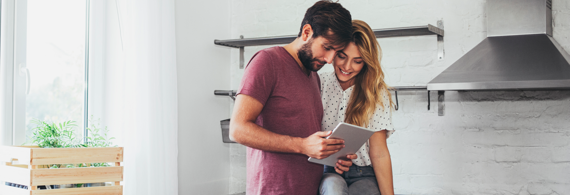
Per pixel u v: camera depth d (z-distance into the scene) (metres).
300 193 1.26
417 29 2.24
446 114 2.46
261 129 1.16
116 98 2.06
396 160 2.54
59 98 1.90
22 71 1.73
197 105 2.60
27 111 1.77
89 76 2.01
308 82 1.32
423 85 2.48
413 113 2.52
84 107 2.02
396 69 2.55
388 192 1.54
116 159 1.61
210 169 2.71
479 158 2.39
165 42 2.14
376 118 1.58
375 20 2.62
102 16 2.05
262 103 1.19
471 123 2.41
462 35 2.43
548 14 2.22
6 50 1.69
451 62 2.44
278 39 2.48
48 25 1.87
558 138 2.26
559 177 2.25
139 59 1.98
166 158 2.10
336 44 1.25
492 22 2.29
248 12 2.92
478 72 2.02
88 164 1.66
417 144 2.51
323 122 1.63
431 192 2.47
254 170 1.29
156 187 2.03
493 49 2.17
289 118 1.25
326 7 1.25
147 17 2.03
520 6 2.24
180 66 2.46
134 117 1.95
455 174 2.43
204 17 2.69
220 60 2.83
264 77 1.19
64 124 1.76
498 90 2.36
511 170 2.33
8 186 1.50
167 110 2.12
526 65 1.98
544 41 2.12
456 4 2.45
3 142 1.66
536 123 2.30
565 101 2.25
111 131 2.05
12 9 1.71
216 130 2.78
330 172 1.58
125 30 1.95
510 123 2.34
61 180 1.47
